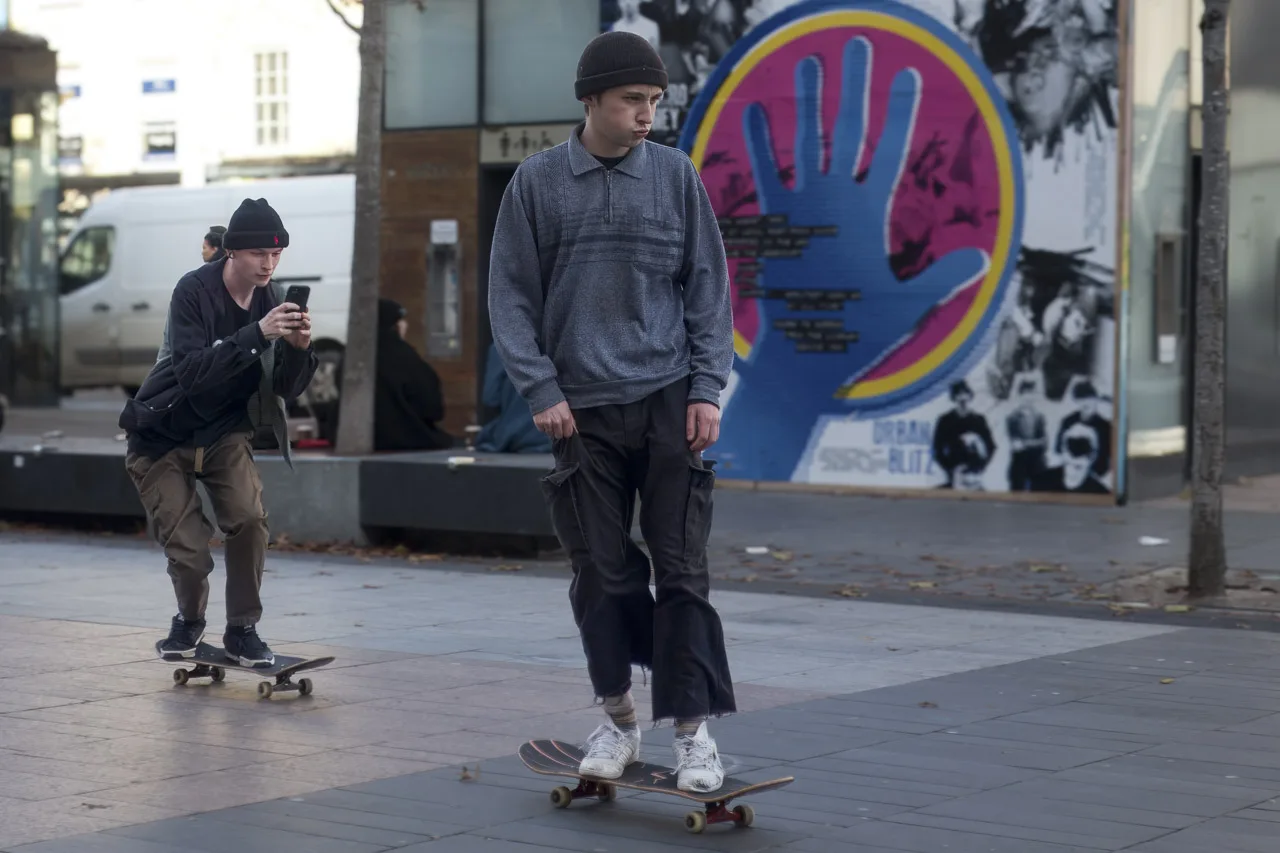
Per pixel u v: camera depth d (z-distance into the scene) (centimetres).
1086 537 1473
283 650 942
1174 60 1775
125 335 2548
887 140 1767
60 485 1520
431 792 630
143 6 2931
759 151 1827
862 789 639
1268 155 1920
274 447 823
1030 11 1694
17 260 2798
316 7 2677
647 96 577
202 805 610
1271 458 1959
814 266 1808
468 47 2036
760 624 1055
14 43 2791
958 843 566
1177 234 1797
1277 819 599
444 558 1366
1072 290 1697
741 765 676
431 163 2062
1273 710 796
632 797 627
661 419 583
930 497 1767
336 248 2166
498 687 838
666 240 586
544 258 590
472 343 2045
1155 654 952
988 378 1738
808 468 1825
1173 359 1800
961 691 838
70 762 676
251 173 2780
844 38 1778
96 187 3033
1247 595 1164
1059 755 698
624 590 594
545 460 1389
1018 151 1709
